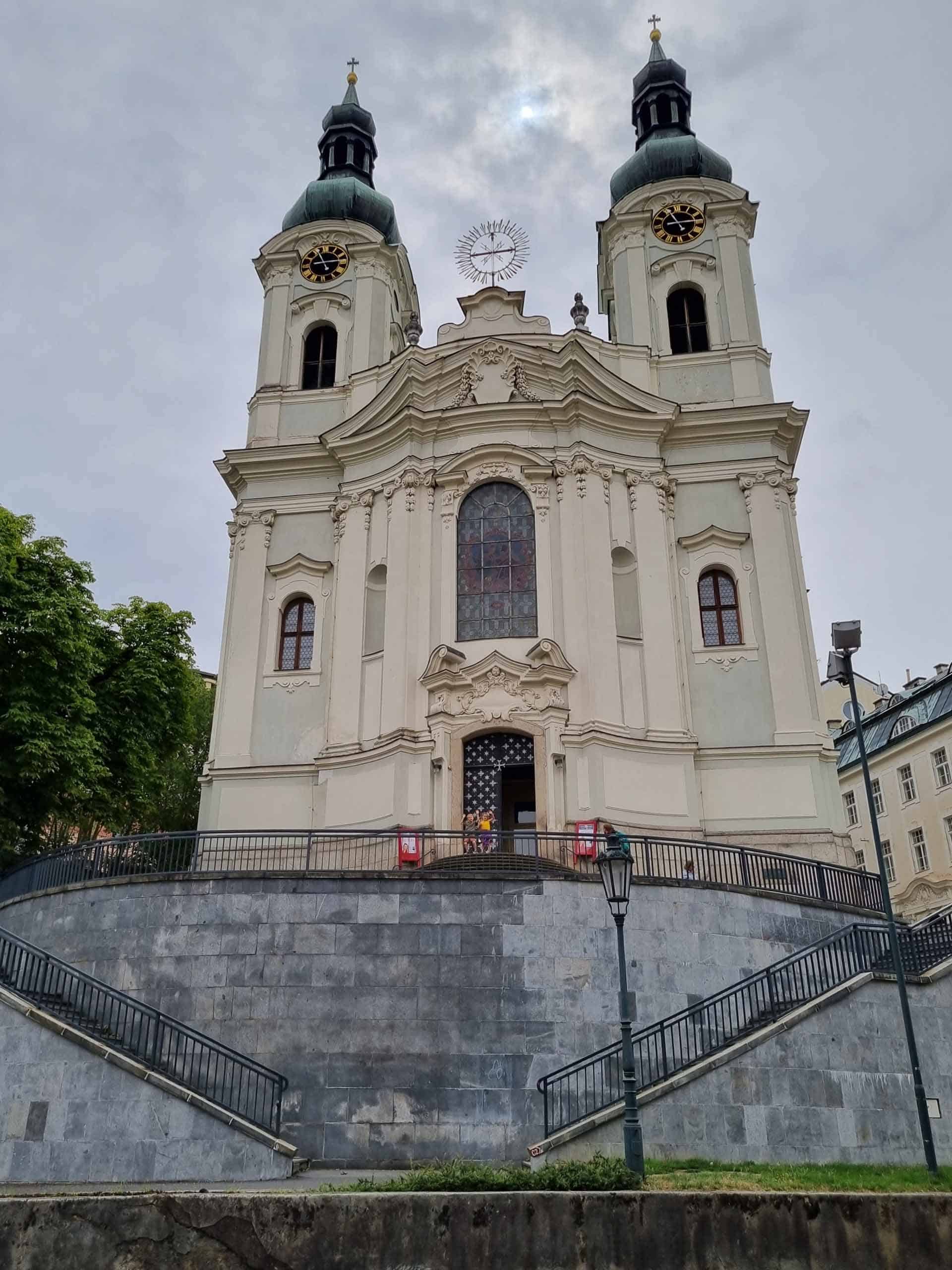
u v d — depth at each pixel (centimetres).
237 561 3478
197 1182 1590
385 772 2953
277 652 3350
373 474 3388
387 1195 954
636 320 3669
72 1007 1916
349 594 3272
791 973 1906
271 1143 1612
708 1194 1003
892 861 5331
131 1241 901
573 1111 1800
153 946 1967
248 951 1936
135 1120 1644
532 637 3052
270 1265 911
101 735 3056
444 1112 1808
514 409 3269
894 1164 1688
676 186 3809
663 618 3125
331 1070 1841
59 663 2783
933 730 5122
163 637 3281
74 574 2916
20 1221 897
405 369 3366
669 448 3406
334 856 2902
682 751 2983
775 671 3111
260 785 3166
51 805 2753
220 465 3597
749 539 3281
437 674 2988
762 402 3481
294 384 3762
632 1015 1908
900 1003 1819
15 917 2178
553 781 2873
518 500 3228
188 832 2122
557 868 2425
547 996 1894
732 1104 1659
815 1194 1023
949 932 2044
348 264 3922
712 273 3725
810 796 2975
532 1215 967
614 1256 962
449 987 1894
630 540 3212
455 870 2088
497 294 3562
